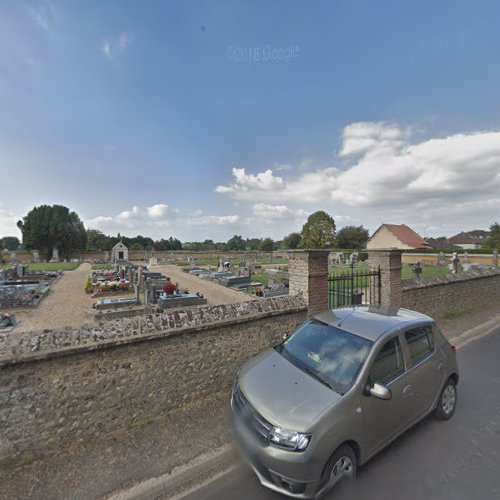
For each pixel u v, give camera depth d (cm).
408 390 345
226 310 475
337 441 267
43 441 330
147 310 1134
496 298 1181
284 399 298
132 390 383
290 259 622
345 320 398
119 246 4603
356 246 6850
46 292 1551
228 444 352
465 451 341
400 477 302
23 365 316
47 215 4766
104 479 299
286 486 264
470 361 609
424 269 3034
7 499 273
